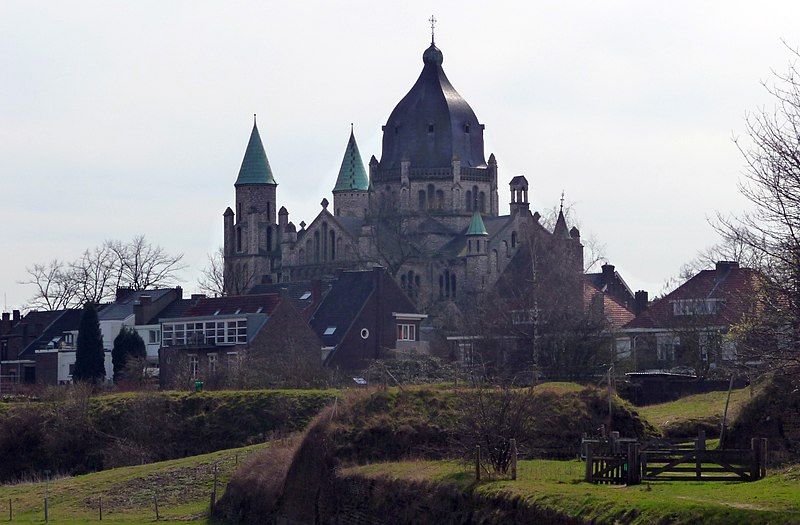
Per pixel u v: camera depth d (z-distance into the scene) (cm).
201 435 11494
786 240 5706
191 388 13288
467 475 6769
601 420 8444
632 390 10431
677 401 9806
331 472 7919
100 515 8931
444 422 8456
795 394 7494
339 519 7544
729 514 4800
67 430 11731
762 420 7781
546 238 18625
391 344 18288
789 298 5700
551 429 8306
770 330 5888
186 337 17388
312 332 16962
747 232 7725
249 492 8550
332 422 8500
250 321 16800
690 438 8275
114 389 14000
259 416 11500
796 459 6944
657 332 13512
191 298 19662
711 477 6125
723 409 8831
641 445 7019
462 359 15700
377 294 18275
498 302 15912
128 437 11644
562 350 12656
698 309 12725
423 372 13262
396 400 8694
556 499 5672
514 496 5972
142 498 9344
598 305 15800
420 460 7950
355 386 12225
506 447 6981
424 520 6625
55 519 8900
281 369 14238
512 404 7525
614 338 13325
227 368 14088
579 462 7394
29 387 15638
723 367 9219
